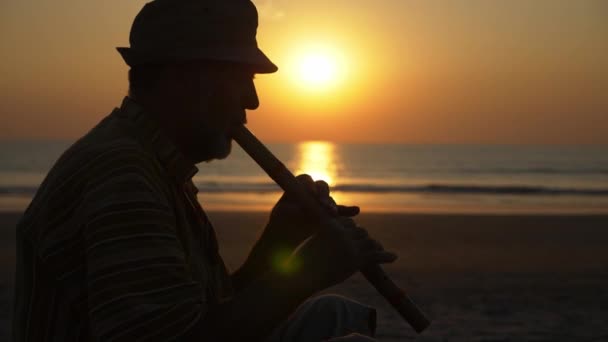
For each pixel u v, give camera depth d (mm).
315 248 1623
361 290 8383
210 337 1520
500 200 33000
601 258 12445
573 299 8305
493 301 8125
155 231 1553
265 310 1555
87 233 1547
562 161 104250
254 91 1888
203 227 1892
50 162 84938
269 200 30609
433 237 15586
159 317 1481
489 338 6293
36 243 1671
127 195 1562
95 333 1507
